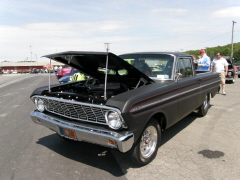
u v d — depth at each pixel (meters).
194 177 2.94
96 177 2.97
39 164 3.34
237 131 4.64
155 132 3.39
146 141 3.30
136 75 3.61
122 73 3.84
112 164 3.33
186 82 4.17
